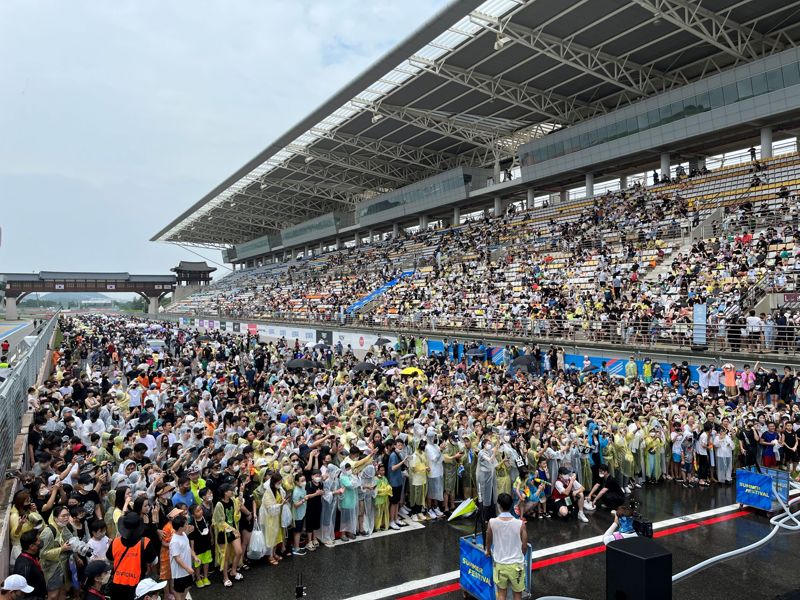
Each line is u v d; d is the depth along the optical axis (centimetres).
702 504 1321
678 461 1487
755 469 1311
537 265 3862
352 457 1148
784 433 1497
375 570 980
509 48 3422
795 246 2609
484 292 3862
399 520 1213
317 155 5631
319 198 7912
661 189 3959
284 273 7988
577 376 2353
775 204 3028
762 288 2427
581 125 4391
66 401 1486
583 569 981
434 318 3712
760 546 1076
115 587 734
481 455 1173
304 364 2577
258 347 3534
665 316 2530
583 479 1327
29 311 13388
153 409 1638
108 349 3409
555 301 3198
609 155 4238
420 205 6159
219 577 955
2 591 637
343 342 4356
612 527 1073
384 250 6375
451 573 969
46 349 2998
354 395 1778
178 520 824
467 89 4044
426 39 3130
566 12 2975
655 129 3903
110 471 1016
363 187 7006
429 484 1230
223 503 938
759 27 3272
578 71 3809
